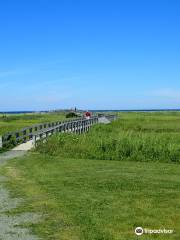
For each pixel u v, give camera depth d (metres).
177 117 81.38
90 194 14.48
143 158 23.89
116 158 24.30
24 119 75.31
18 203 13.29
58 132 31.80
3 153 26.73
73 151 25.67
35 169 20.28
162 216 11.68
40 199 13.82
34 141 29.38
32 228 10.70
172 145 24.38
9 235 10.18
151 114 104.06
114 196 14.15
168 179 17.42
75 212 12.13
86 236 10.06
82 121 43.06
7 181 17.12
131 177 17.91
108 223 11.06
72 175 18.47
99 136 28.77
